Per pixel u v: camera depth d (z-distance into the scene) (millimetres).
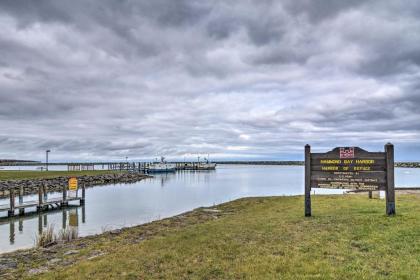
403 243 9453
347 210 15922
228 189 57406
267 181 80812
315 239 10367
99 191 53594
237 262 8578
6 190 45219
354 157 14234
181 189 57469
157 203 37688
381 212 14562
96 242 14289
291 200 24859
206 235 12164
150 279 7828
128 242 13750
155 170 132125
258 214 17562
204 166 172500
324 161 14695
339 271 7539
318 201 20875
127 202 38875
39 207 32344
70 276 8539
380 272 7473
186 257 9383
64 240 15438
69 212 32062
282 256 8859
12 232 23156
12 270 10273
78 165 136250
